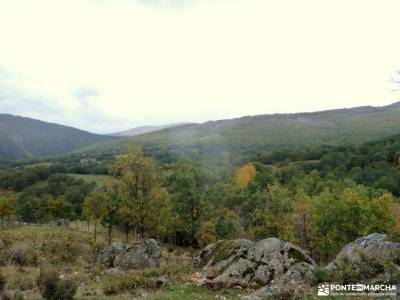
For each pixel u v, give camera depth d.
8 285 13.48
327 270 14.52
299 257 16.11
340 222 44.75
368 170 113.00
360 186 66.19
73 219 93.88
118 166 41.75
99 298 13.05
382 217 44.72
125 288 15.13
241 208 62.06
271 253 16.19
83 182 145.88
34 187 141.88
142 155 42.56
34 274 17.48
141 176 41.91
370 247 14.75
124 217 43.81
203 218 58.72
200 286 14.83
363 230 44.06
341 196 48.94
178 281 15.92
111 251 24.72
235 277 15.31
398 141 142.38
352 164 127.94
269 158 178.50
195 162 103.06
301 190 66.94
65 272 20.09
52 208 89.25
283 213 49.09
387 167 113.69
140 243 24.72
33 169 166.50
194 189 59.88
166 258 28.05
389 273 12.71
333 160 136.38
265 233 49.12
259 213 50.75
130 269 21.42
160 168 45.25
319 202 45.75
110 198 44.91
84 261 26.12
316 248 45.59
